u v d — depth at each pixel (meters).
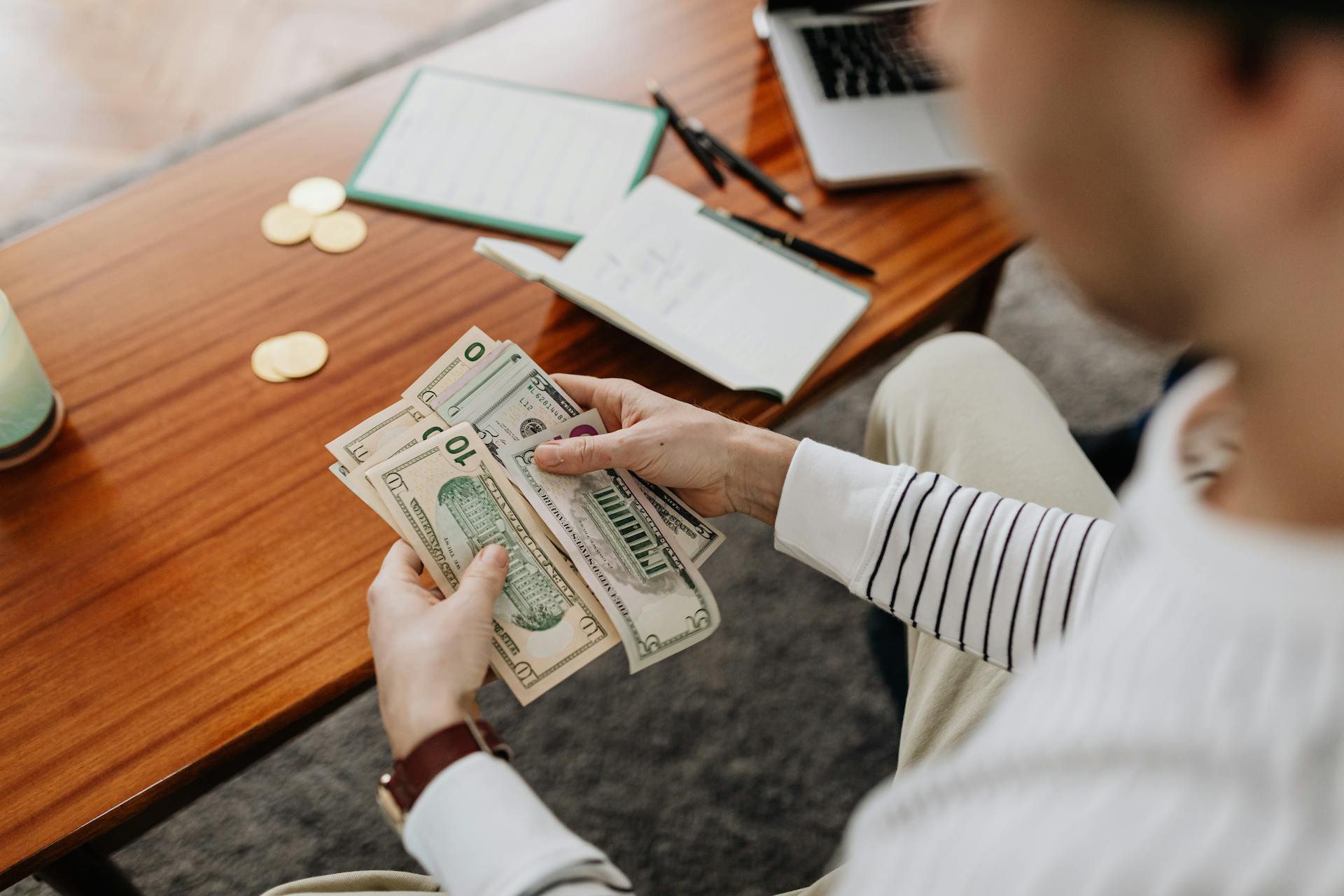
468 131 1.19
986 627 0.78
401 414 0.90
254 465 0.93
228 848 1.48
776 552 1.77
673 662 1.66
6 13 2.49
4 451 0.90
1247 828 0.29
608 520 0.87
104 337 1.01
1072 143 0.27
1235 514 0.34
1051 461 1.00
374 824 1.51
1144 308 0.30
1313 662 0.29
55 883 0.84
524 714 1.59
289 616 0.85
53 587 0.85
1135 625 0.35
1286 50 0.23
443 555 0.84
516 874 0.55
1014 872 0.33
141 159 2.25
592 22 1.33
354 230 1.10
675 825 1.53
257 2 2.54
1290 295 0.26
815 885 0.82
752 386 0.97
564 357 1.01
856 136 1.19
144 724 0.79
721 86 1.27
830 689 1.65
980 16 0.27
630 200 1.11
